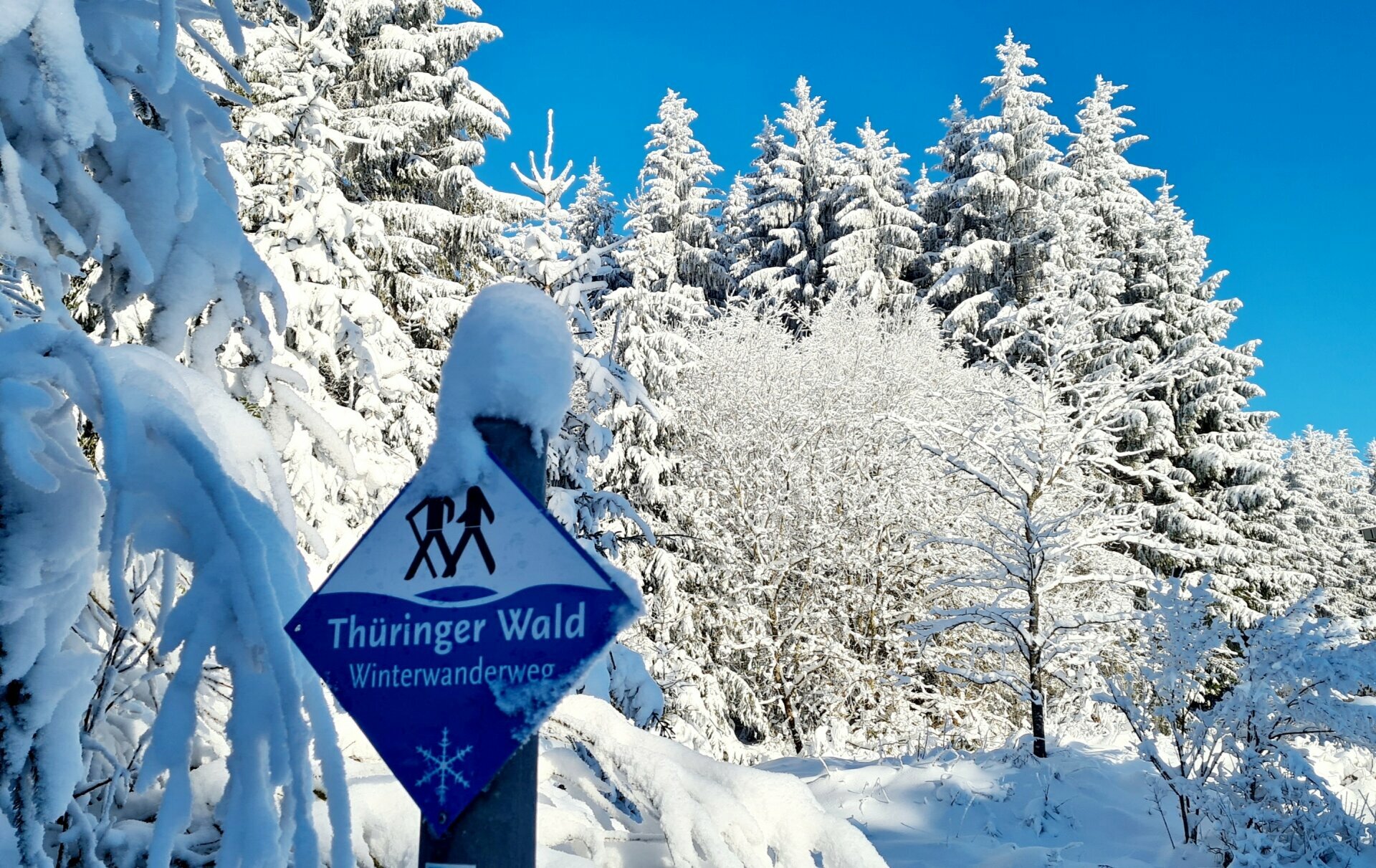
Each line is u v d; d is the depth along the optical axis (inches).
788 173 1486.2
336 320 306.0
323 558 97.4
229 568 70.1
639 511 665.6
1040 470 462.6
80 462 78.7
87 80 80.9
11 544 74.8
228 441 80.9
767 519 700.7
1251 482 1113.4
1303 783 290.0
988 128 1369.3
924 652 636.7
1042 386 478.6
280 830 68.7
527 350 68.2
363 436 305.9
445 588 63.8
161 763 66.5
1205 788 298.8
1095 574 455.5
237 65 400.2
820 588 687.7
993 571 505.0
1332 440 1852.9
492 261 671.1
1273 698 296.8
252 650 69.5
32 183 80.4
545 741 163.0
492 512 64.5
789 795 131.2
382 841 121.2
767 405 754.8
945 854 304.2
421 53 673.6
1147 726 325.1
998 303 1225.4
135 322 172.9
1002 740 527.5
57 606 77.0
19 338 71.7
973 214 1322.6
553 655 60.9
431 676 62.5
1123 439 1083.3
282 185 327.9
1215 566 1016.2
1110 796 350.9
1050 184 1328.7
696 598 690.8
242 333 104.7
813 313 1314.0
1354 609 1327.5
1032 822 328.5
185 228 94.9
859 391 771.4
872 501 688.4
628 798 139.1
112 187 92.7
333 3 359.9
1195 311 1154.0
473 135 721.0
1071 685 442.3
